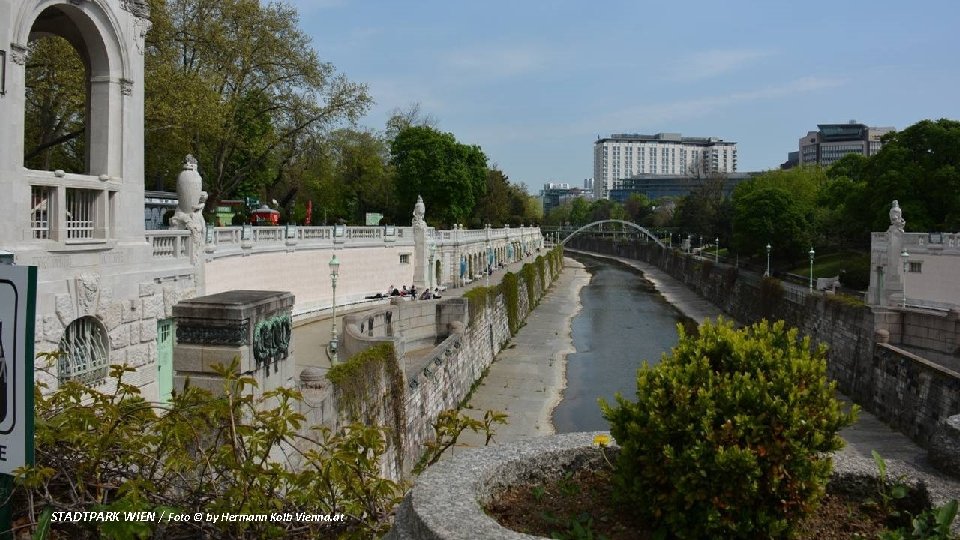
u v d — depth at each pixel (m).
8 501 7.00
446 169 81.88
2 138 12.78
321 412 16.09
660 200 191.25
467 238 72.88
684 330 8.59
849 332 40.12
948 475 8.38
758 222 77.81
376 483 8.93
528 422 33.59
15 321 6.25
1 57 12.84
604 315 73.50
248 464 7.95
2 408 6.33
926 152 58.75
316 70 48.06
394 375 22.92
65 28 16.27
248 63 44.69
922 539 6.86
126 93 16.06
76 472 8.18
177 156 42.94
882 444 30.02
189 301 11.65
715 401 7.28
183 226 19.45
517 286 63.19
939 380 28.72
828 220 76.81
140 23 16.53
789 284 64.81
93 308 14.71
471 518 6.50
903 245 41.66
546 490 8.41
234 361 8.94
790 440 7.02
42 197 13.98
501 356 50.19
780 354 7.71
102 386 14.98
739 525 7.02
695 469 7.12
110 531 7.21
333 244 46.47
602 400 8.43
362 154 76.00
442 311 41.56
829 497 8.18
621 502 7.92
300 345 34.81
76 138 38.78
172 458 8.03
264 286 39.53
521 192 151.00
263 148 47.31
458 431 10.03
